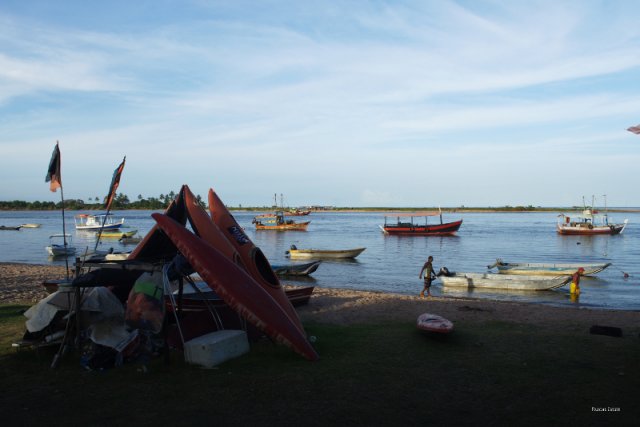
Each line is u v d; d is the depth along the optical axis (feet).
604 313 47.03
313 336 33.88
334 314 45.14
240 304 27.94
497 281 77.46
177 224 29.09
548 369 27.07
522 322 41.47
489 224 364.79
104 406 21.47
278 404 21.84
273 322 28.50
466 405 21.99
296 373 25.85
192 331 30.48
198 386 23.80
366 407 21.65
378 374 25.98
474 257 131.95
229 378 24.90
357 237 212.64
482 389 23.95
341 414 20.85
